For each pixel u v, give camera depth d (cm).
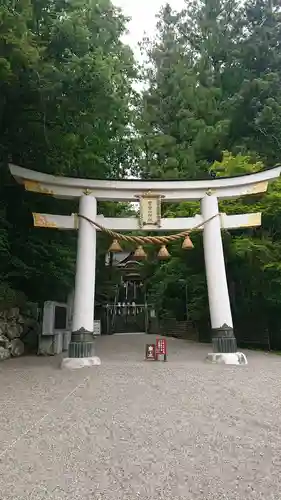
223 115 2233
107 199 1080
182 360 1039
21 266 1220
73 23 902
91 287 994
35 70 827
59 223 1026
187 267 1636
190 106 2341
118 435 404
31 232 1334
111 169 1655
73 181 1043
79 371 832
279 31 2148
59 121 1022
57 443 381
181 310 2294
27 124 1051
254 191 1079
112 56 1190
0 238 1157
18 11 822
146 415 478
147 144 2322
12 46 771
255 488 285
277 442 382
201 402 544
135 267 3059
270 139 1950
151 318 2767
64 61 961
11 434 407
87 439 392
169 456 347
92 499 269
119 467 324
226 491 281
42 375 781
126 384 679
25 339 1310
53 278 1339
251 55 2216
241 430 420
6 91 912
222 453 354
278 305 1371
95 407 518
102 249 2072
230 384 676
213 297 1020
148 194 1072
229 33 2436
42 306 1393
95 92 944
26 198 1305
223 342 984
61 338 1308
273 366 909
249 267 1361
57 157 1201
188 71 2455
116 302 3148
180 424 441
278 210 1300
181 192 1088
